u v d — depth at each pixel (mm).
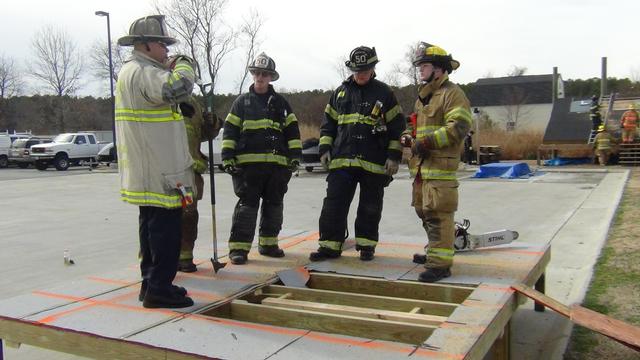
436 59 4059
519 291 3797
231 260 4773
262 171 4816
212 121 4367
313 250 5312
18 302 3779
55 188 18438
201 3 28969
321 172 22766
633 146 21094
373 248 4871
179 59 3514
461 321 3162
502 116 51469
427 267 4137
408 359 2680
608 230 8133
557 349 4195
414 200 4449
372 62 4559
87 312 3547
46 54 45625
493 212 10992
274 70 4820
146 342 3002
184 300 3631
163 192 3410
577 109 24188
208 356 2781
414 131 4301
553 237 8242
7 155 31562
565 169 20750
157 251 3533
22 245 8711
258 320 3627
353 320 3332
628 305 4867
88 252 8141
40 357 4430
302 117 41688
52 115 51250
